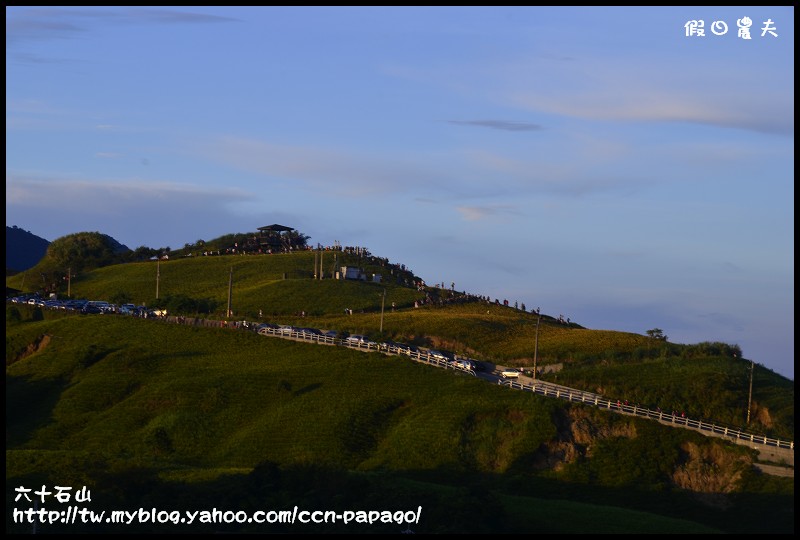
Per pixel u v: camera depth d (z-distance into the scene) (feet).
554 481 310.65
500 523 249.34
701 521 286.46
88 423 377.30
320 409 357.61
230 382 387.34
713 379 386.73
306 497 248.73
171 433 355.97
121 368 417.69
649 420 334.65
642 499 299.58
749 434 331.16
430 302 609.01
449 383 370.73
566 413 340.80
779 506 287.07
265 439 341.82
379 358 398.62
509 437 332.80
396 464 322.96
